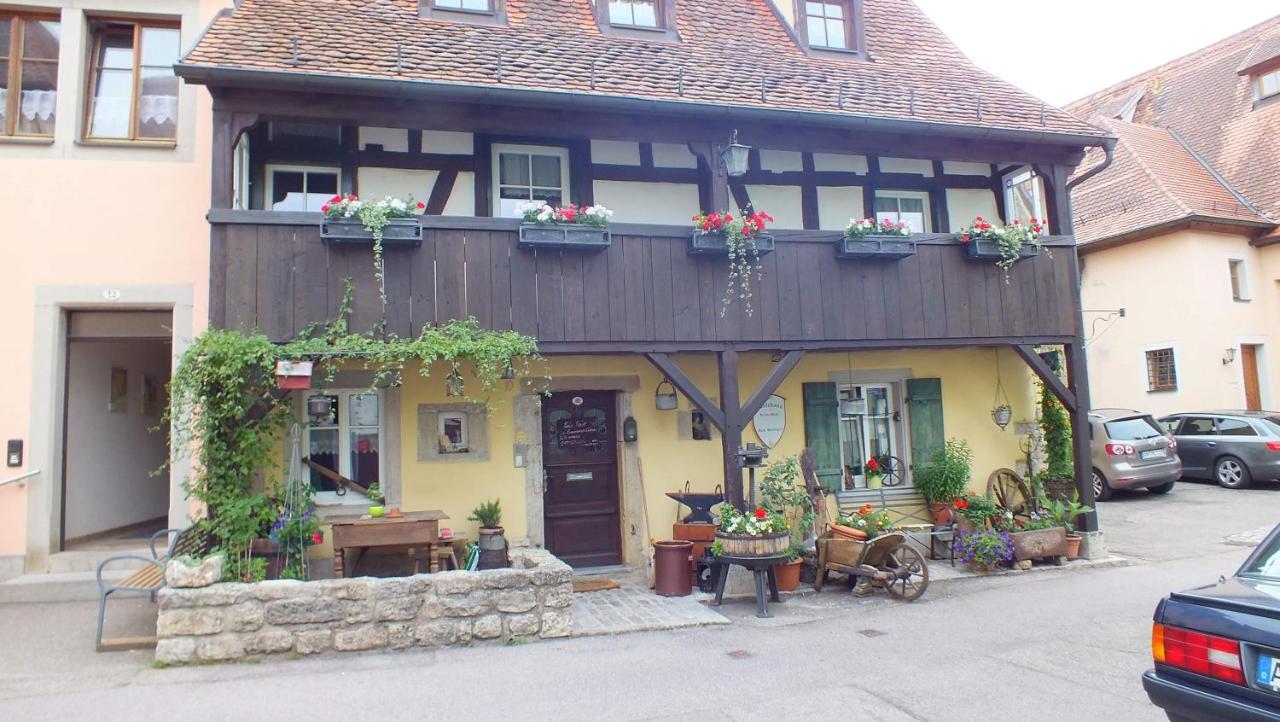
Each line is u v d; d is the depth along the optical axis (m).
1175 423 15.77
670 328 8.22
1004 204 11.00
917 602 7.95
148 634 6.55
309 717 4.91
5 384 7.89
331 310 7.20
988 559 9.15
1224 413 15.18
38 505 7.89
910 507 10.45
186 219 8.31
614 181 9.34
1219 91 21.64
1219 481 14.82
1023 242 9.53
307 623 6.20
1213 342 17.38
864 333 8.91
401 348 7.11
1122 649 6.22
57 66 8.35
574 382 9.25
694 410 9.70
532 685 5.52
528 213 7.79
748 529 7.65
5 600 7.42
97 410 8.91
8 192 8.03
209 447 6.68
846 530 8.51
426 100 7.63
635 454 9.44
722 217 8.30
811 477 9.27
